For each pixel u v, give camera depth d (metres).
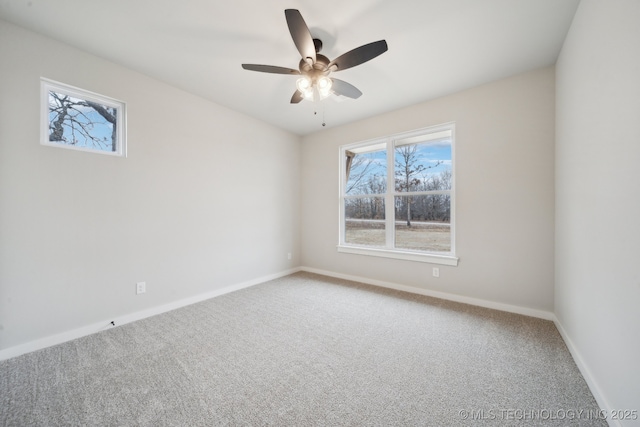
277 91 2.85
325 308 2.75
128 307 2.41
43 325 1.94
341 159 4.02
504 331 2.20
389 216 3.53
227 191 3.29
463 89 2.81
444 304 2.84
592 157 1.49
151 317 2.52
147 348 1.95
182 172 2.82
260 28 1.88
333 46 2.08
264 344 2.02
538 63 2.33
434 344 2.01
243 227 3.50
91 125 2.24
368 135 3.64
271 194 3.92
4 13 1.72
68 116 2.11
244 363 1.77
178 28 1.88
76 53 2.10
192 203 2.92
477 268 2.79
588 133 1.54
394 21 1.80
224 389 1.51
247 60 2.28
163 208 2.66
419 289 3.21
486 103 2.69
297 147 4.41
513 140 2.55
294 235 4.35
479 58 2.25
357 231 3.91
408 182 3.39
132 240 2.43
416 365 1.75
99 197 2.23
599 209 1.40
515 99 2.53
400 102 3.13
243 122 3.49
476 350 1.92
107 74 2.26
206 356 1.85
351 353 1.90
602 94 1.35
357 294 3.20
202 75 2.53
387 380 1.59
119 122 2.38
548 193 2.38
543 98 2.39
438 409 1.36
